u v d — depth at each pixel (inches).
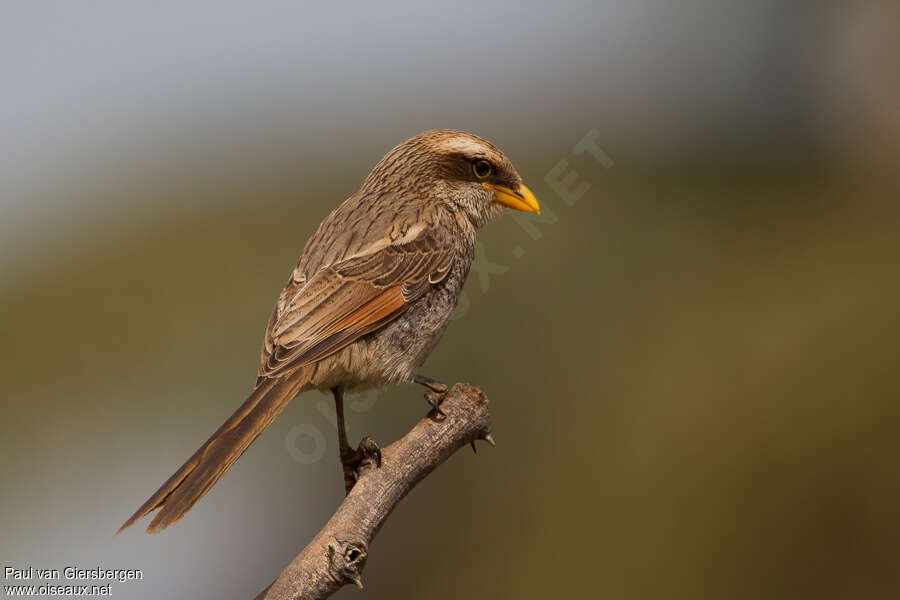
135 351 567.5
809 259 550.0
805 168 604.1
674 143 609.0
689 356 511.2
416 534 492.4
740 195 586.9
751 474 478.3
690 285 537.3
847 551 461.7
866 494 465.7
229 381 546.9
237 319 571.8
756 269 549.3
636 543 473.1
